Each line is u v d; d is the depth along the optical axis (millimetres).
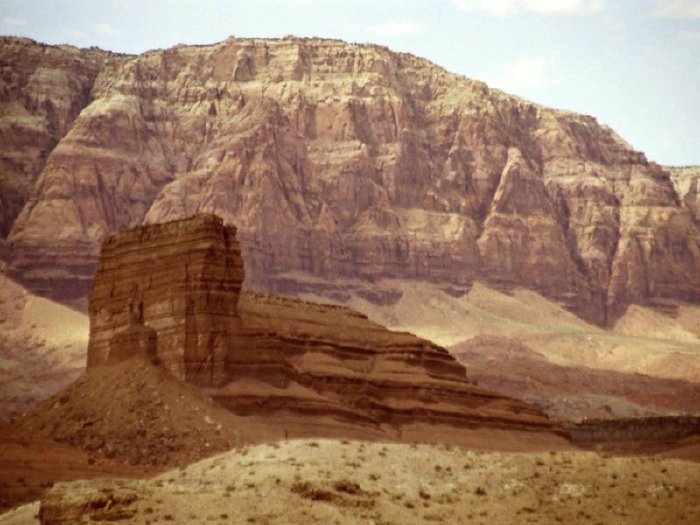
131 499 94938
